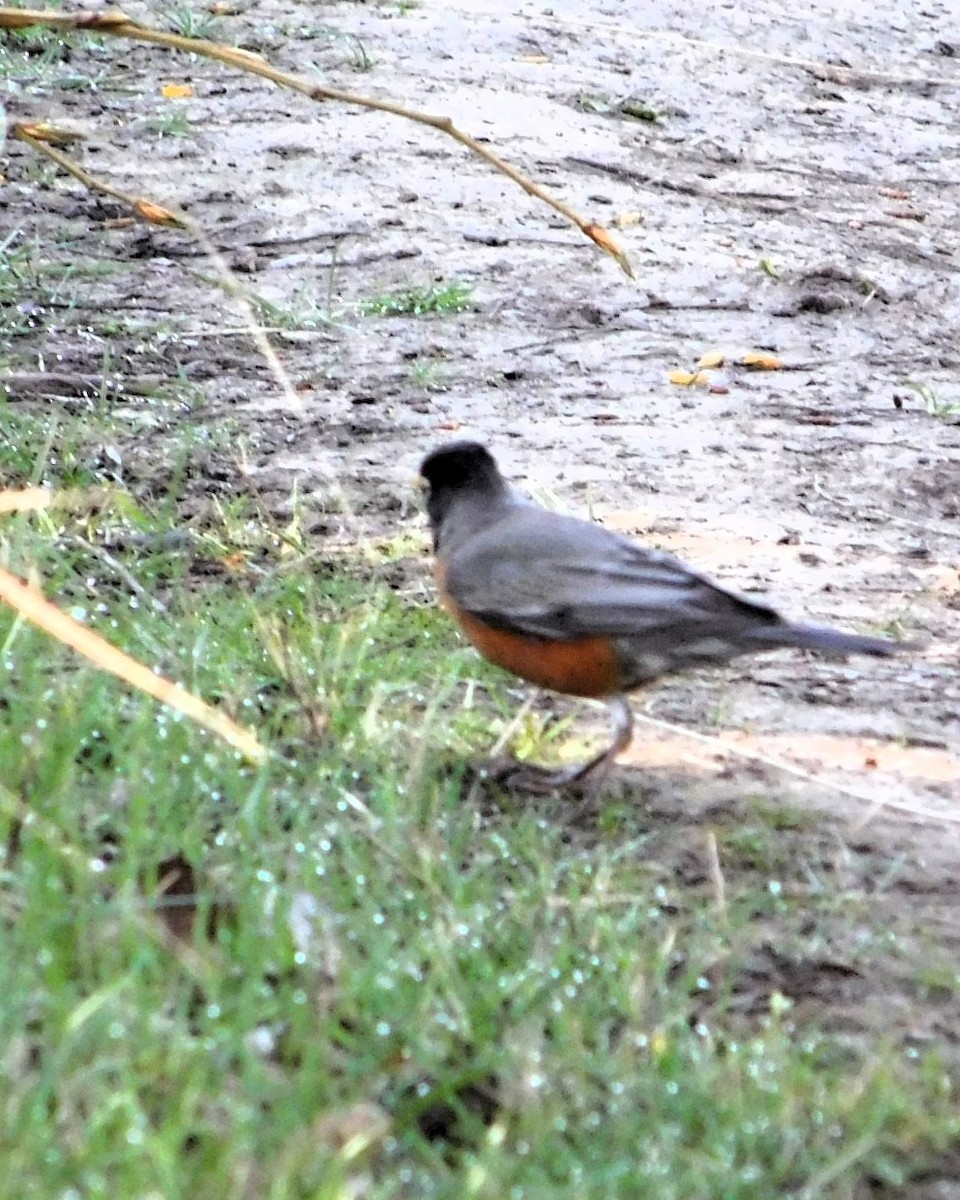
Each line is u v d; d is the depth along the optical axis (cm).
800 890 883
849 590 1284
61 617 809
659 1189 648
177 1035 672
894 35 3170
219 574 1209
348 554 1284
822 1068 738
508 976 761
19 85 2386
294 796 888
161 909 776
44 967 702
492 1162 645
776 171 2423
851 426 1634
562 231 2069
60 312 1762
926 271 2089
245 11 2720
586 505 1407
